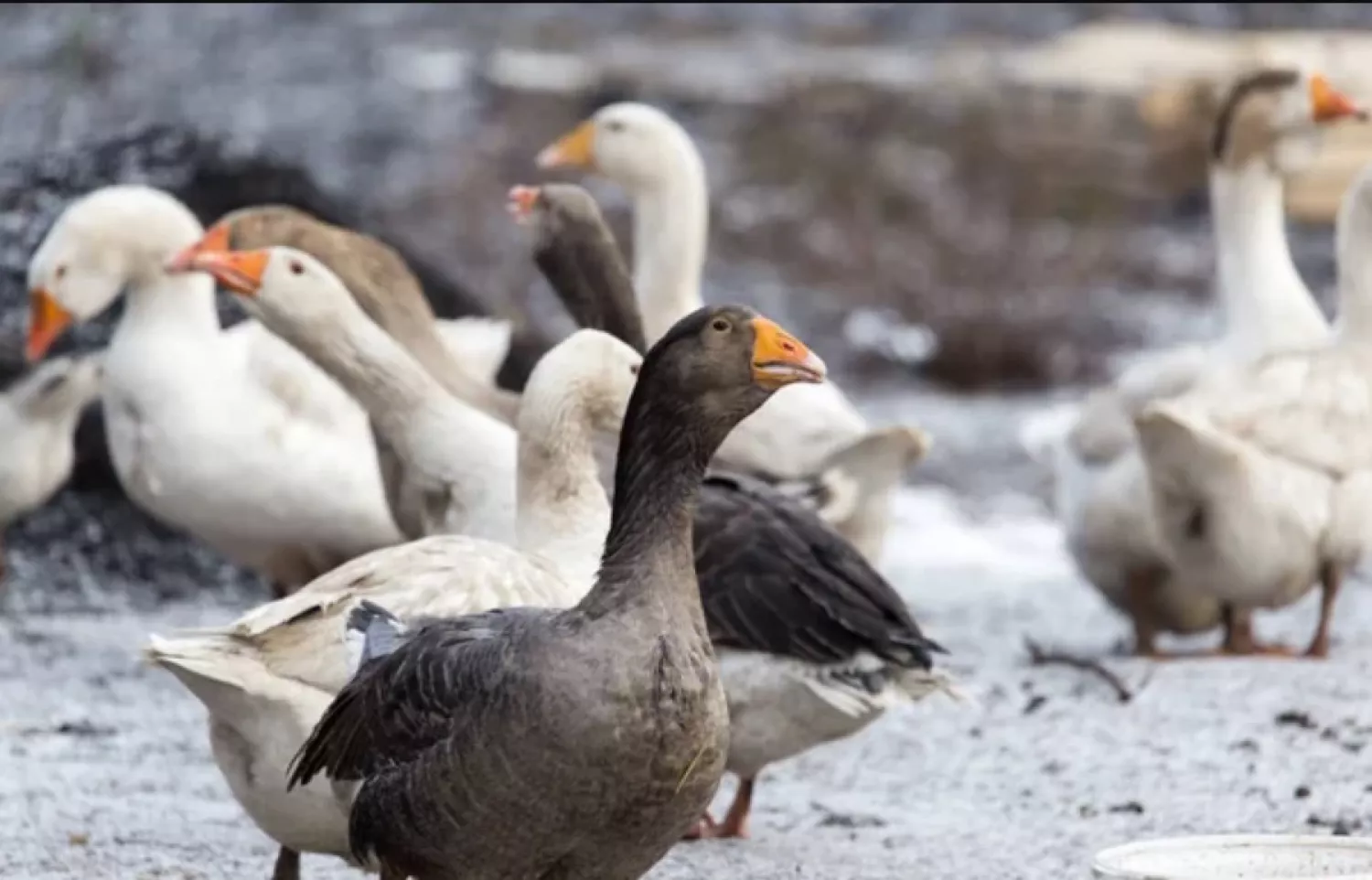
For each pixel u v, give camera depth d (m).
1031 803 12.04
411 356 13.49
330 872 10.44
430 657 8.13
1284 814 11.66
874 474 13.66
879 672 11.18
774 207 41.22
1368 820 11.54
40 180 19.77
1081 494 16.58
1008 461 27.86
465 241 35.88
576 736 7.73
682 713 7.81
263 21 44.56
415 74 43.78
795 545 11.34
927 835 11.41
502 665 7.89
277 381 15.09
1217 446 14.98
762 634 11.16
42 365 18.03
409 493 12.70
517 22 48.75
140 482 15.26
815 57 48.44
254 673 9.33
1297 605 18.67
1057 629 17.45
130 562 18.11
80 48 37.47
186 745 12.89
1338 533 15.46
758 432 14.23
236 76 41.88
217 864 10.52
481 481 12.43
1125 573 16.41
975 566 20.88
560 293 14.93
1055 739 13.38
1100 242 41.59
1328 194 40.72
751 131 43.66
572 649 7.82
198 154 20.08
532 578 9.91
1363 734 13.31
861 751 13.27
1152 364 16.92
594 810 7.83
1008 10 50.66
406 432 12.60
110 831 11.05
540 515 10.77
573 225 14.79
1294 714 13.66
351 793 9.01
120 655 15.28
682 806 7.92
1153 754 12.96
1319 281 38.19
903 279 39.03
